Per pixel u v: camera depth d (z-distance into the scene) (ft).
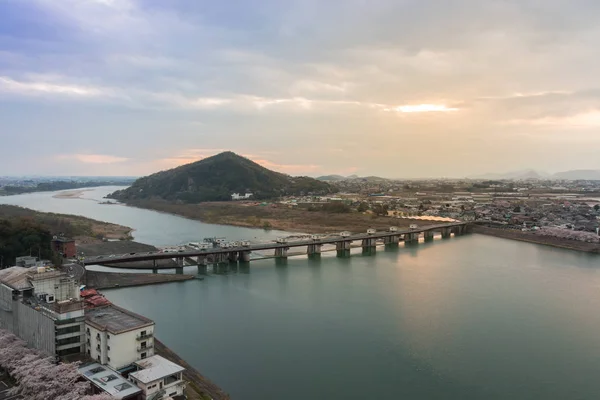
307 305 465.06
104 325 277.44
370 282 565.94
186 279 585.63
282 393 278.26
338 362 324.19
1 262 502.38
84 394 234.58
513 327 393.91
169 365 260.42
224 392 277.23
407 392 280.72
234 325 403.34
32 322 304.09
